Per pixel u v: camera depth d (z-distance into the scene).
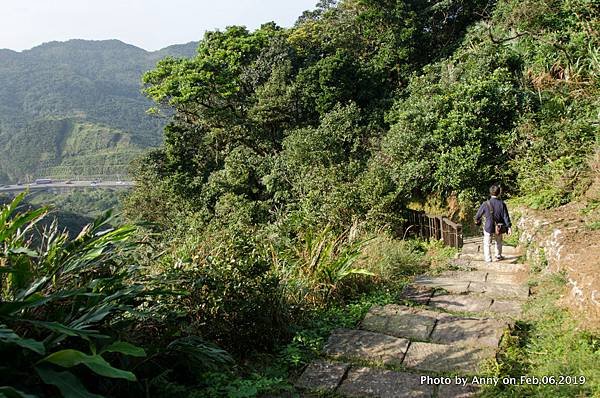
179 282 3.99
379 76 19.98
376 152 14.12
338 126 16.25
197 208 18.30
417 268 7.44
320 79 19.14
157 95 20.20
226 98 20.91
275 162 16.66
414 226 10.58
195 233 6.01
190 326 3.89
